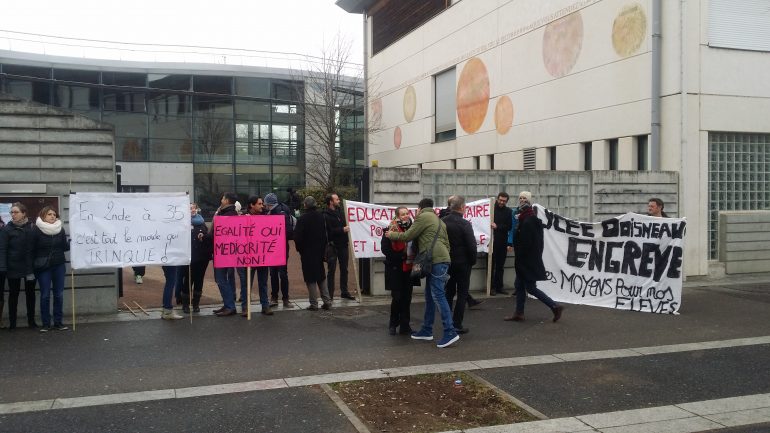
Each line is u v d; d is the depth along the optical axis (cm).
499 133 1873
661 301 980
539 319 930
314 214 987
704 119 1277
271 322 909
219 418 523
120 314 966
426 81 2392
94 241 896
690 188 1275
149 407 550
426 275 769
